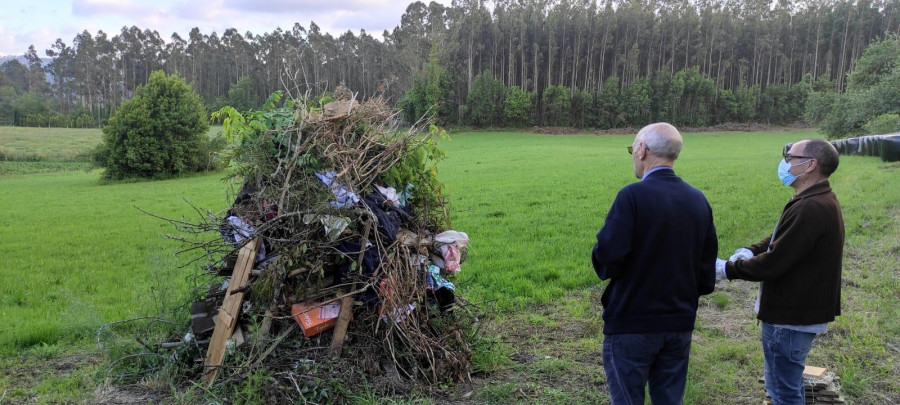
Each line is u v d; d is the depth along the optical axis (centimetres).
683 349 321
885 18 10244
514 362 522
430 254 525
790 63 10438
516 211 1558
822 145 322
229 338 457
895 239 949
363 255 464
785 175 338
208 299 520
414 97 7944
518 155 4203
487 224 1368
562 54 10156
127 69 12531
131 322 655
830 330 569
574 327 623
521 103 9019
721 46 10269
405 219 523
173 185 3378
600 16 10425
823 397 408
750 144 5650
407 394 448
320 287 456
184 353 492
